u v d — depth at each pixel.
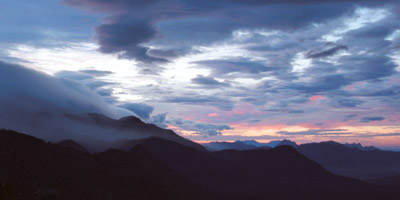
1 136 171.25
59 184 152.62
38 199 134.38
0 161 153.25
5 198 100.38
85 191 154.25
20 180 143.88
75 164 175.12
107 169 183.00
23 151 166.25
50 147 181.88
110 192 160.75
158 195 173.50
